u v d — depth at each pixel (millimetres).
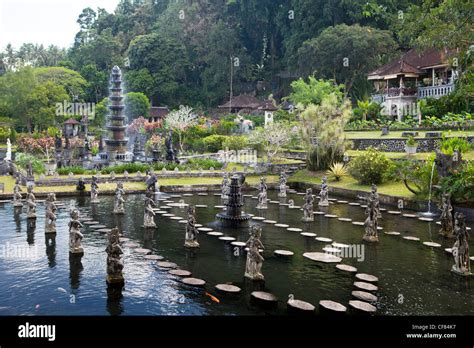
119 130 46312
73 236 16203
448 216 19859
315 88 61438
